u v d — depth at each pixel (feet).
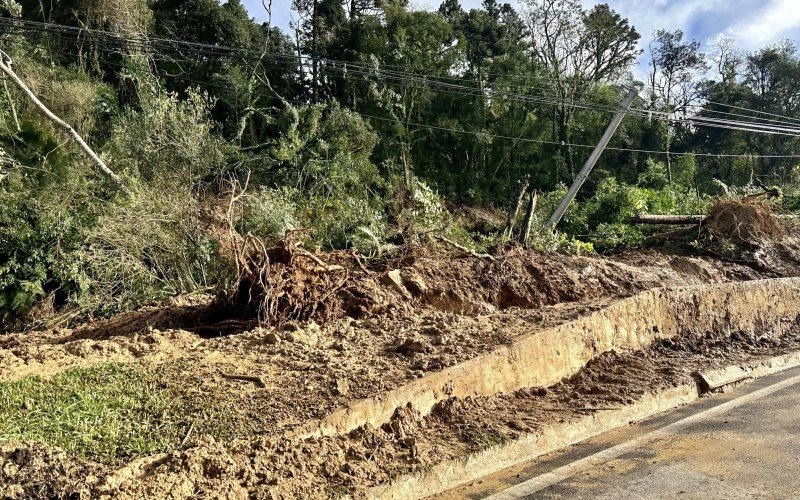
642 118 127.13
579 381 23.45
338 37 100.42
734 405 21.72
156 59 76.79
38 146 47.52
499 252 37.52
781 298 36.19
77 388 17.22
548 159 114.21
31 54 62.90
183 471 13.48
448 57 107.04
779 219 55.77
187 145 46.44
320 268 26.94
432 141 107.04
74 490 12.71
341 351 21.21
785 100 146.30
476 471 16.14
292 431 15.30
